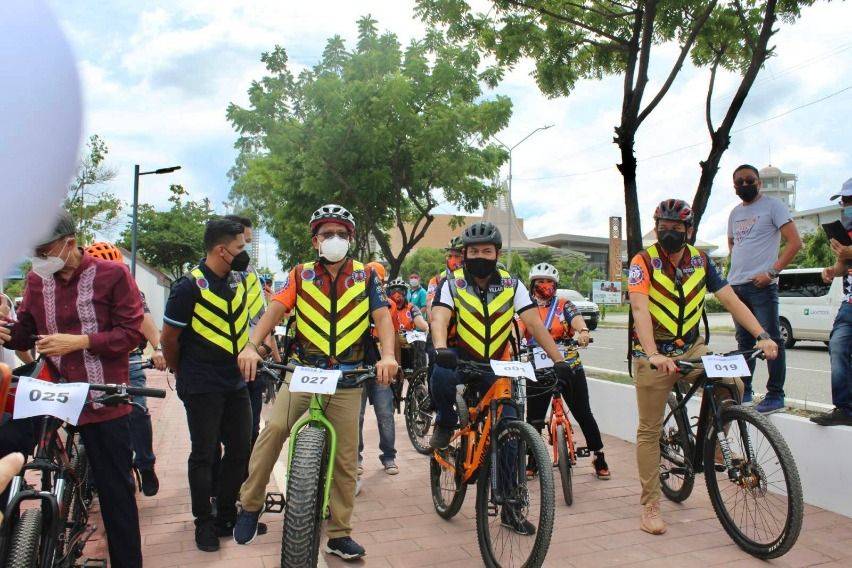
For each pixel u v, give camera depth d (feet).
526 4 26.89
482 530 12.21
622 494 16.69
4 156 1.38
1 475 4.37
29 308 10.87
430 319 13.65
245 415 13.94
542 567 12.20
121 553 10.80
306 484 10.46
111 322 10.92
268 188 57.00
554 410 17.48
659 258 14.32
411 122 40.86
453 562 12.56
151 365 15.72
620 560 12.53
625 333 75.97
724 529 13.79
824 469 15.03
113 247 15.16
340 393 12.16
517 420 12.29
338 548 12.48
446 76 41.50
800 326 48.78
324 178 40.93
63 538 10.12
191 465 13.28
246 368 11.05
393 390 19.89
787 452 11.94
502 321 13.28
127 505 10.84
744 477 12.66
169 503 16.34
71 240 10.34
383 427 19.36
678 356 14.32
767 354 12.94
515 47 27.66
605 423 23.21
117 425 10.78
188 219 140.56
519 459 11.68
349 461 12.30
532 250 203.62
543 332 12.88
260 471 12.19
